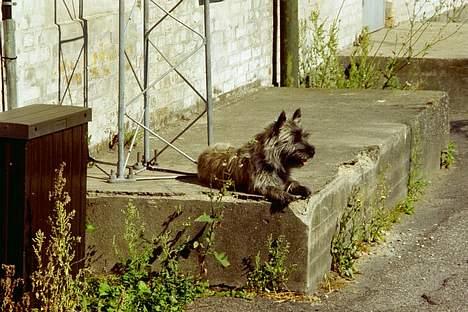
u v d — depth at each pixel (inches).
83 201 288.8
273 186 315.6
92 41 391.5
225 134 441.7
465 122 606.9
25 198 262.2
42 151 266.7
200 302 311.4
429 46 658.2
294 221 313.6
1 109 331.3
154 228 321.7
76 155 282.7
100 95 400.5
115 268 324.5
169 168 366.9
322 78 611.2
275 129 315.3
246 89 561.6
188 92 483.5
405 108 494.9
